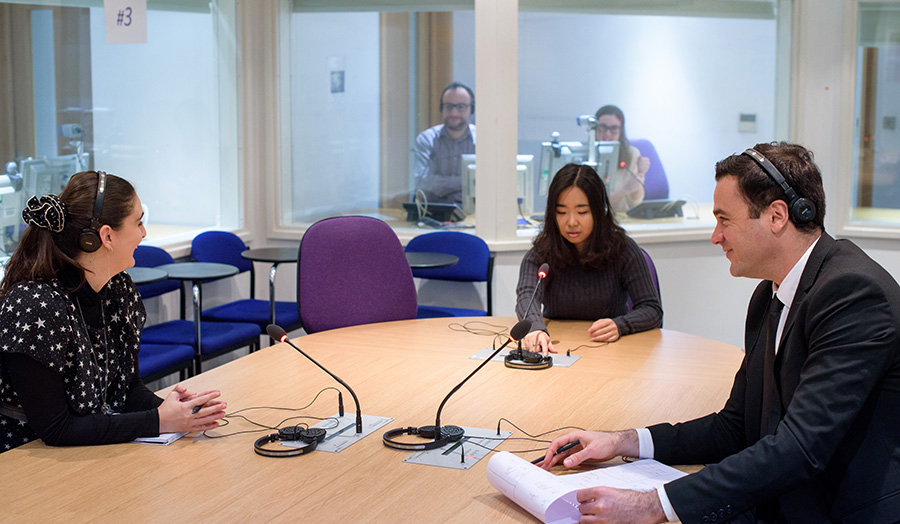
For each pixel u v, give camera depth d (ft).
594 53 14.58
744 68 15.37
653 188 15.26
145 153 13.56
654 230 14.88
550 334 8.07
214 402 5.28
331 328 8.96
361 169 15.17
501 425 5.37
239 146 14.83
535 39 14.26
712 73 15.25
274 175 15.24
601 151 14.79
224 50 14.70
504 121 13.79
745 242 4.21
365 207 15.28
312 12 14.90
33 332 4.96
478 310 13.03
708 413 5.58
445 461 4.74
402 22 14.51
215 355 11.13
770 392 4.32
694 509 3.83
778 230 4.13
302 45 15.06
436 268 12.84
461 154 14.56
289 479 4.48
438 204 14.75
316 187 15.44
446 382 6.41
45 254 5.14
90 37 12.44
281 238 15.34
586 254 8.50
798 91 15.38
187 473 4.57
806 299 4.08
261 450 4.85
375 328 8.48
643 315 8.14
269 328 5.52
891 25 14.92
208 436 5.20
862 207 15.52
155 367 10.05
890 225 15.25
